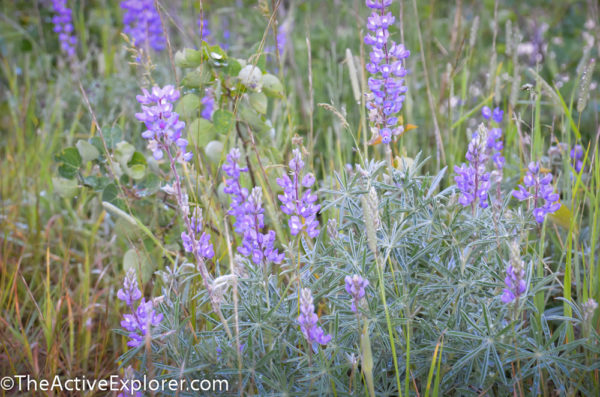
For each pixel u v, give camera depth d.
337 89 3.55
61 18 4.59
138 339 1.87
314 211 1.96
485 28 5.29
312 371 1.81
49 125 3.84
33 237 3.08
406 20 4.62
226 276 1.79
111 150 2.76
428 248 1.94
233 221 2.62
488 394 1.90
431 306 1.91
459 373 1.94
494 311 2.02
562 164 2.83
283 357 1.98
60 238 3.05
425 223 1.99
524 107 3.17
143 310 1.84
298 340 1.97
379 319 1.86
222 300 1.96
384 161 2.08
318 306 2.27
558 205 2.02
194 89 2.69
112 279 2.78
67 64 4.90
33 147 3.75
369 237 1.67
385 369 1.88
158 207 2.78
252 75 2.61
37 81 4.57
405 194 2.05
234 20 5.32
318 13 5.45
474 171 1.93
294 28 4.98
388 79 2.13
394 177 2.11
